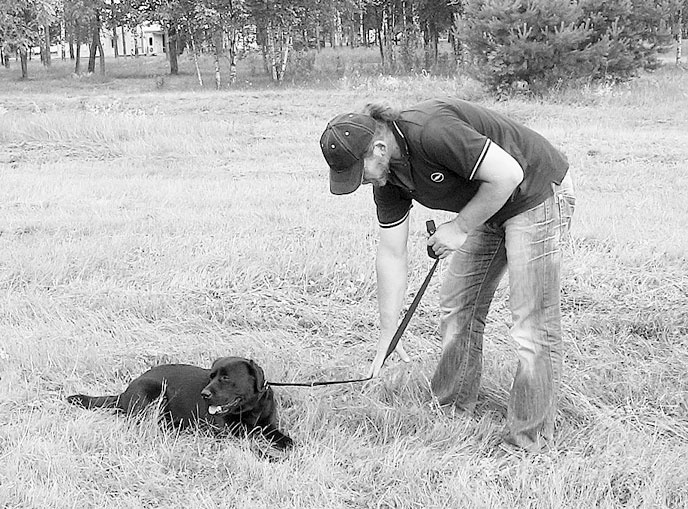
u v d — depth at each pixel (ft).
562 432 14.84
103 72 127.34
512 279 13.74
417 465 13.67
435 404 15.69
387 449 14.35
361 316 20.85
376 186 13.79
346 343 19.69
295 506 12.62
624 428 15.07
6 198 32.63
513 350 18.80
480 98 69.31
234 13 99.60
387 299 14.66
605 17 69.82
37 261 23.81
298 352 18.63
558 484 12.92
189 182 36.45
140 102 67.26
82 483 13.26
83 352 18.16
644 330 19.90
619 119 53.83
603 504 12.62
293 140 48.19
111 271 23.54
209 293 22.18
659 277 22.47
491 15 68.64
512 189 12.30
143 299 21.42
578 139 45.16
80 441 14.43
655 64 72.23
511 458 13.98
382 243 14.56
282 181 36.52
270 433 14.78
